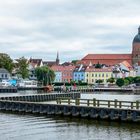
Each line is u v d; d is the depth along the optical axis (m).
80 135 57.50
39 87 189.25
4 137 55.56
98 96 154.25
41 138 55.44
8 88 170.75
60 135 57.50
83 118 73.25
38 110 81.69
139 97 147.38
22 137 55.81
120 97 147.38
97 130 61.19
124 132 59.47
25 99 109.81
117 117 69.12
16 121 69.88
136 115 66.69
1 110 87.75
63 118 73.94
